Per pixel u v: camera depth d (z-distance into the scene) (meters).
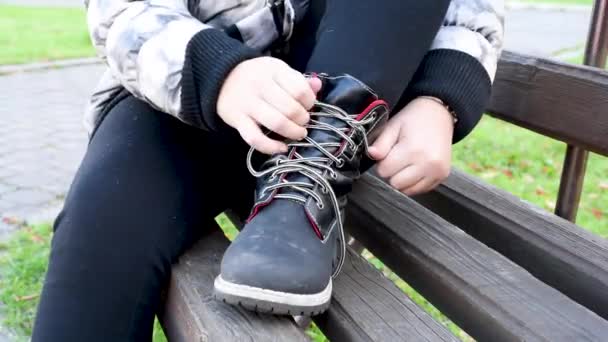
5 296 1.60
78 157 2.70
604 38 1.01
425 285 0.79
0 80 4.09
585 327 0.64
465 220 0.98
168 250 0.75
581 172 1.03
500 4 0.87
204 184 0.80
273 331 0.62
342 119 0.70
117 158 0.75
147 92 0.71
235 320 0.64
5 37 5.50
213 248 0.79
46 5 8.07
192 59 0.68
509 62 1.06
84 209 0.71
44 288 0.70
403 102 0.81
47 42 5.37
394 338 0.63
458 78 0.77
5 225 2.03
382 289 0.73
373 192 0.99
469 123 0.78
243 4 0.87
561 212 1.07
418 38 0.72
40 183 2.39
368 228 0.92
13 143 2.85
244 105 0.66
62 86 4.01
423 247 0.81
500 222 0.91
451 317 0.75
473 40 0.81
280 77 0.66
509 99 1.06
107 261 0.71
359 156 0.74
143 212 0.73
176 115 0.71
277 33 0.88
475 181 1.04
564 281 0.81
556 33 6.45
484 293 0.70
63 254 0.70
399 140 0.76
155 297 0.75
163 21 0.71
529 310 0.67
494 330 0.67
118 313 0.71
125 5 0.74
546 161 2.75
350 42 0.72
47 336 0.68
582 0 11.06
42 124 3.16
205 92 0.67
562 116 0.96
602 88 0.90
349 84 0.70
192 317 0.65
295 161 0.69
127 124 0.79
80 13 7.38
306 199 0.69
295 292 0.62
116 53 0.72
